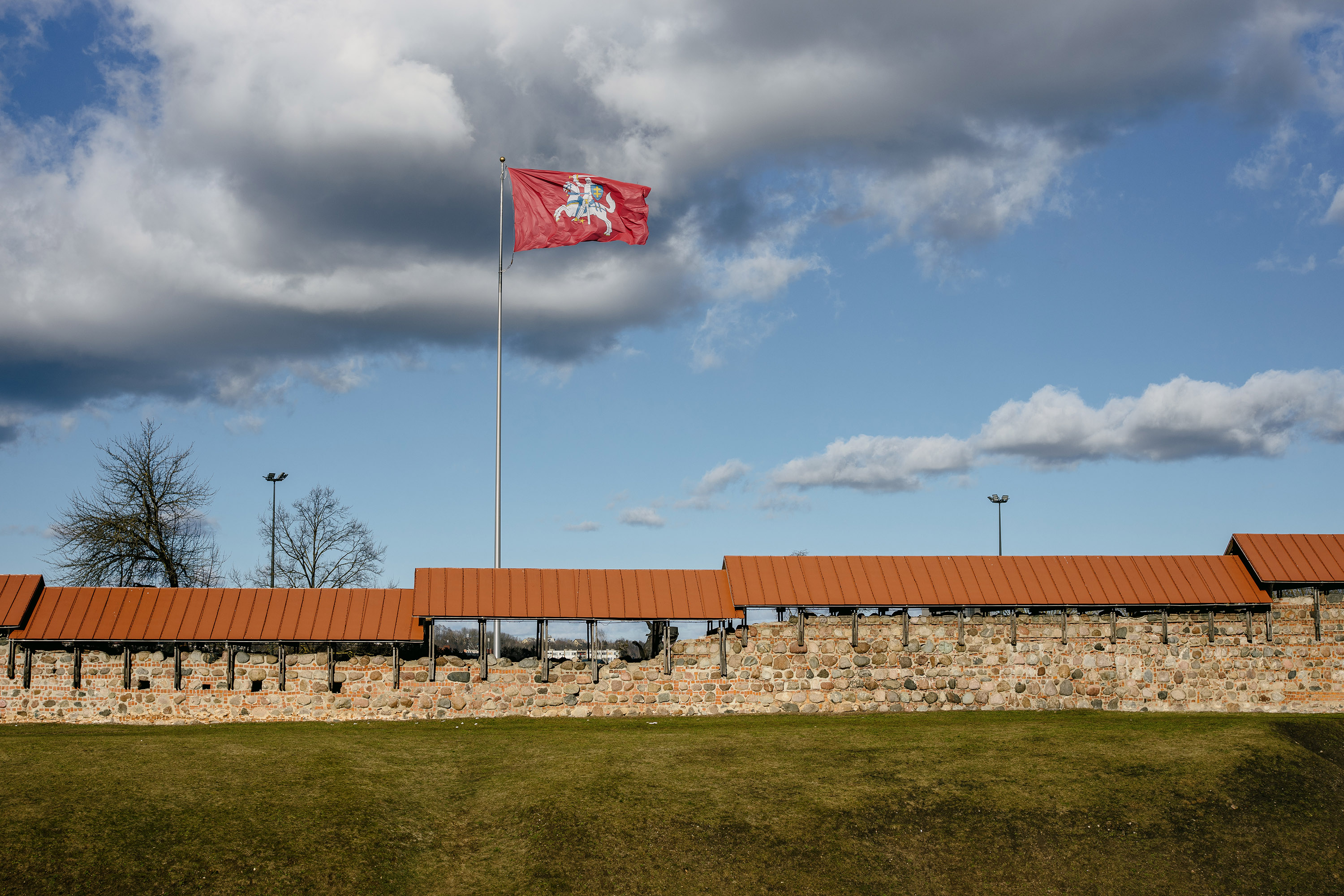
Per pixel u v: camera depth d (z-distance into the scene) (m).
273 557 50.91
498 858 20.11
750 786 23.22
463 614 30.31
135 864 18.62
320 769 23.30
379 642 30.14
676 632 32.59
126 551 43.72
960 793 22.95
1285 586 32.88
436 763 24.62
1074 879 20.08
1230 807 22.59
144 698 29.50
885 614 32.38
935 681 31.91
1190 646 32.59
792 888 19.50
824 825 21.47
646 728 29.00
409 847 20.31
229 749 24.64
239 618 29.97
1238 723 28.61
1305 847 21.42
